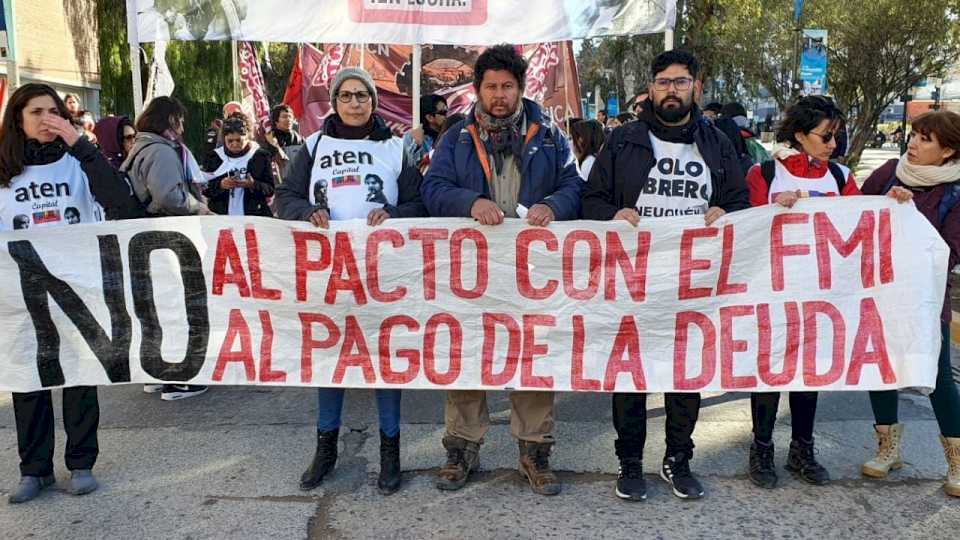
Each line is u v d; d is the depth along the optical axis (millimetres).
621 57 30797
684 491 3643
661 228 3668
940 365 3682
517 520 3471
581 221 3678
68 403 3779
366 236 3740
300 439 4445
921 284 3604
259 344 3852
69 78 18797
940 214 3738
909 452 4180
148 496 3740
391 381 3805
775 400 3766
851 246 3672
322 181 3787
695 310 3725
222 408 4992
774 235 3682
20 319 3758
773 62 21453
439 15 6078
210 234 3807
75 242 3799
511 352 3775
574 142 6156
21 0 16656
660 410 4895
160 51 6926
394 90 12805
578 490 3766
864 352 3686
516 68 3488
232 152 6125
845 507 3576
